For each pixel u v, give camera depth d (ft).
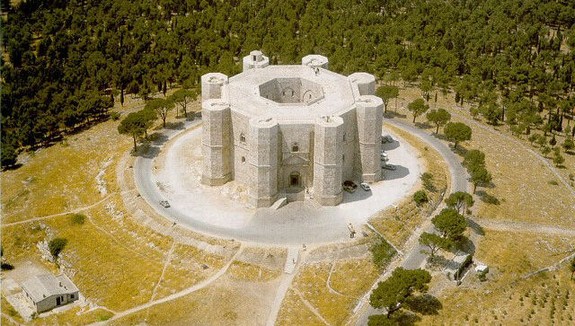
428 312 538.88
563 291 574.15
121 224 647.56
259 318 537.24
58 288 574.97
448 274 576.20
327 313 540.93
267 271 579.07
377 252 601.21
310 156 654.53
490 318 536.42
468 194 643.04
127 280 579.89
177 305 549.54
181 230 621.31
